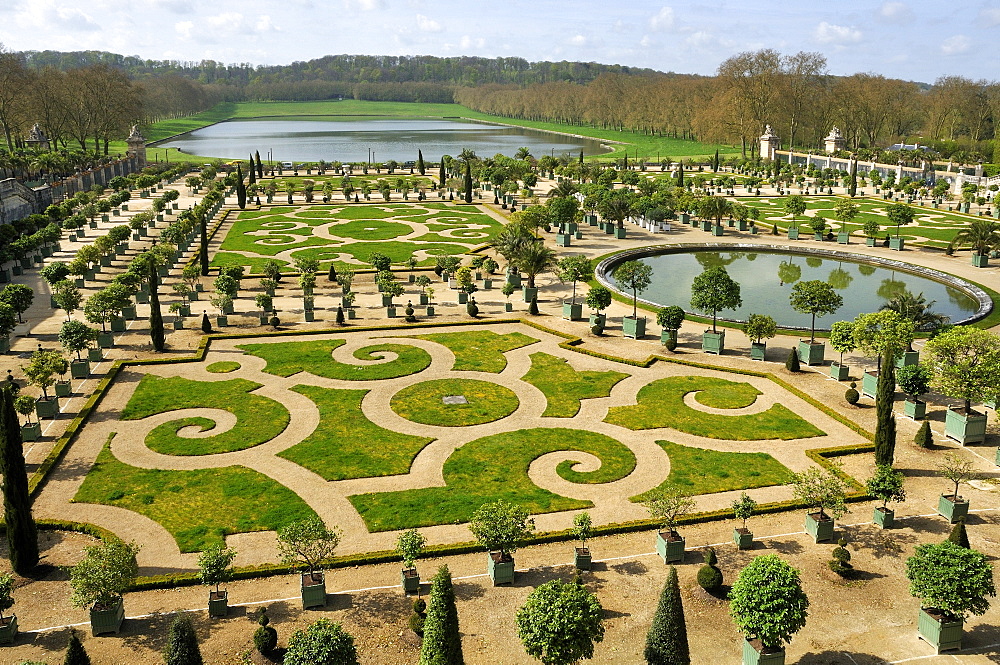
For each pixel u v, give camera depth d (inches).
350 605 1665.8
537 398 2775.6
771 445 2413.9
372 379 2942.9
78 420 2508.6
